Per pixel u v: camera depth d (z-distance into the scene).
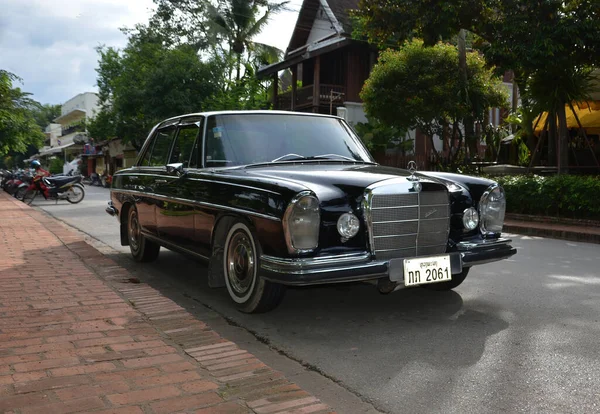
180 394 2.55
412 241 4.03
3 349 3.11
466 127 17.92
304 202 3.62
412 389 2.88
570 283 5.55
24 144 29.17
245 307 4.23
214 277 4.53
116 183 6.95
